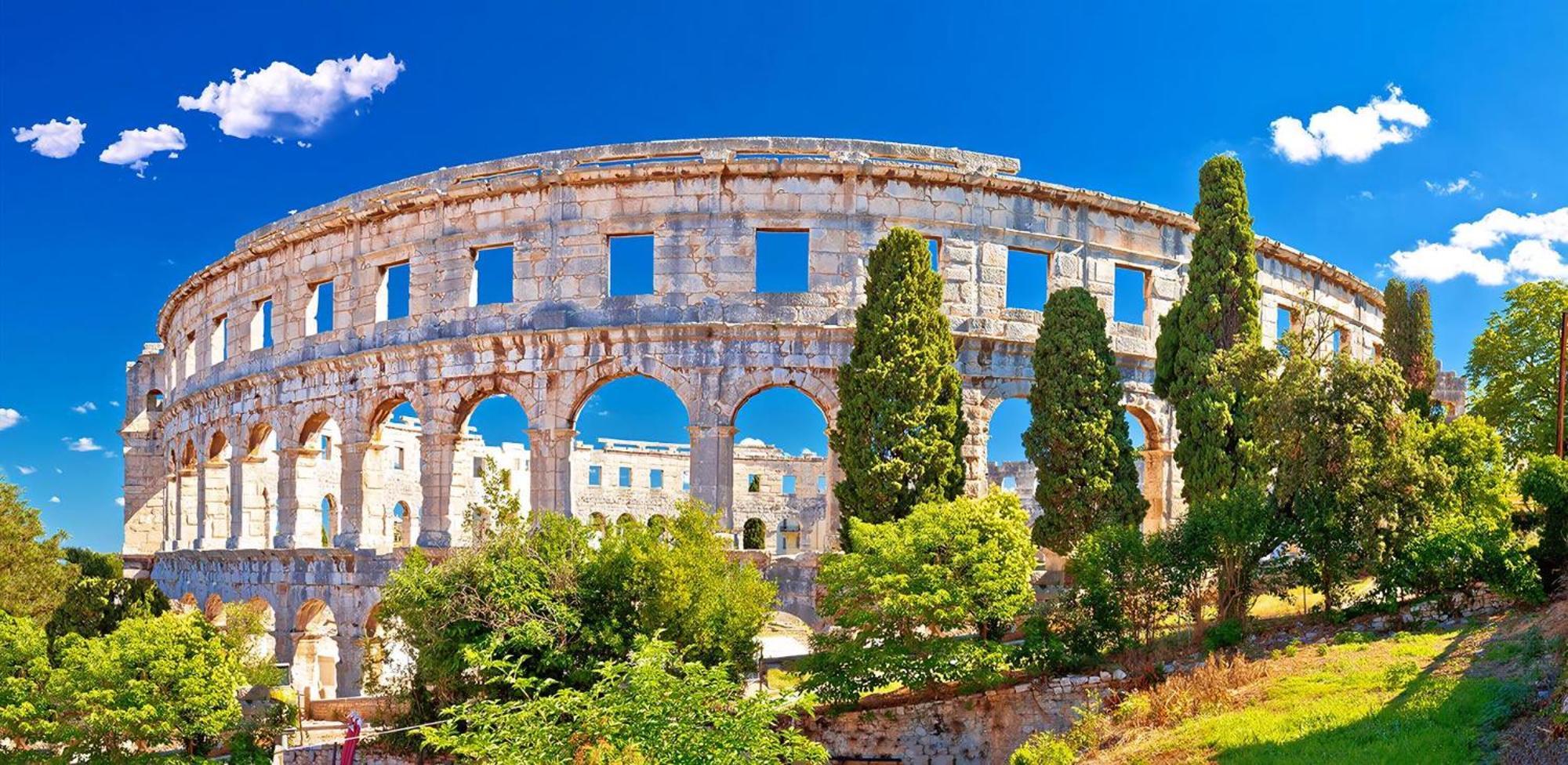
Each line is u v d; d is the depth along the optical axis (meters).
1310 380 38.91
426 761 39.47
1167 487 54.75
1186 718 31.09
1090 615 38.06
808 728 37.47
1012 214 51.88
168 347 77.56
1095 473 45.84
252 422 59.97
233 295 62.69
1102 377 46.75
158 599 56.03
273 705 45.62
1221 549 37.84
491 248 52.75
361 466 54.03
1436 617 35.56
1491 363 65.69
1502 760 23.52
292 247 58.50
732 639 38.44
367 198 55.34
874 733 37.28
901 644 37.16
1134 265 54.69
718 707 27.59
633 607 38.72
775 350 48.56
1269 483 42.47
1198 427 46.91
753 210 49.38
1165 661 36.81
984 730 36.88
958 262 50.59
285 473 57.47
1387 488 36.97
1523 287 64.69
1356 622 36.59
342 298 55.69
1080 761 30.62
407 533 82.94
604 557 39.34
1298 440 38.53
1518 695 26.19
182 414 69.12
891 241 45.62
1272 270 60.06
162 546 72.19
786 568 47.59
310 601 54.94
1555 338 62.09
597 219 50.38
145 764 38.66
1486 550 34.78
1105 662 37.69
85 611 51.72
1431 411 61.00
